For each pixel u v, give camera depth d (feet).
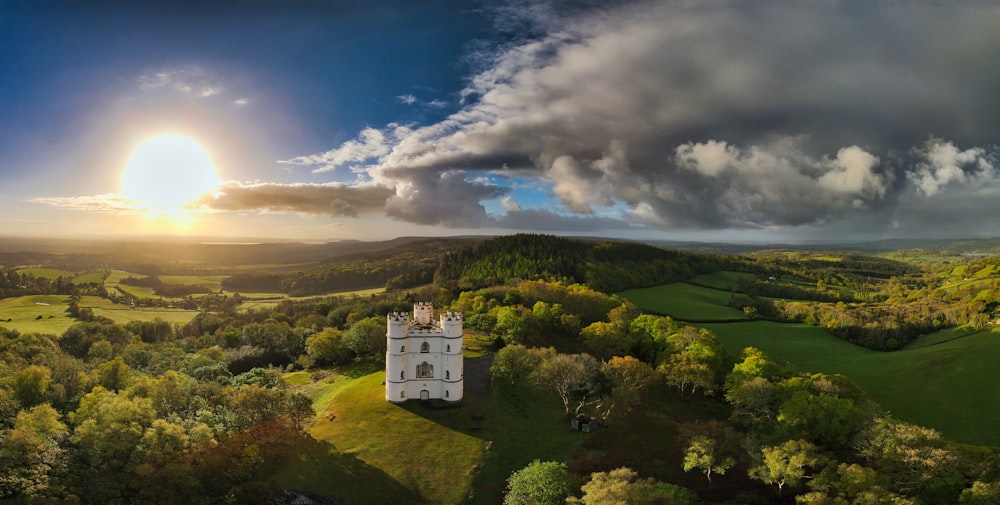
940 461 233.76
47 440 259.39
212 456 269.64
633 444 314.35
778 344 580.71
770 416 325.62
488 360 430.61
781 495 258.37
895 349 590.55
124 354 484.33
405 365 358.84
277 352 540.93
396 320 353.51
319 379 462.19
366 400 363.76
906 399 430.61
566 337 519.60
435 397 362.12
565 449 306.76
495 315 502.79
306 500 262.26
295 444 297.74
